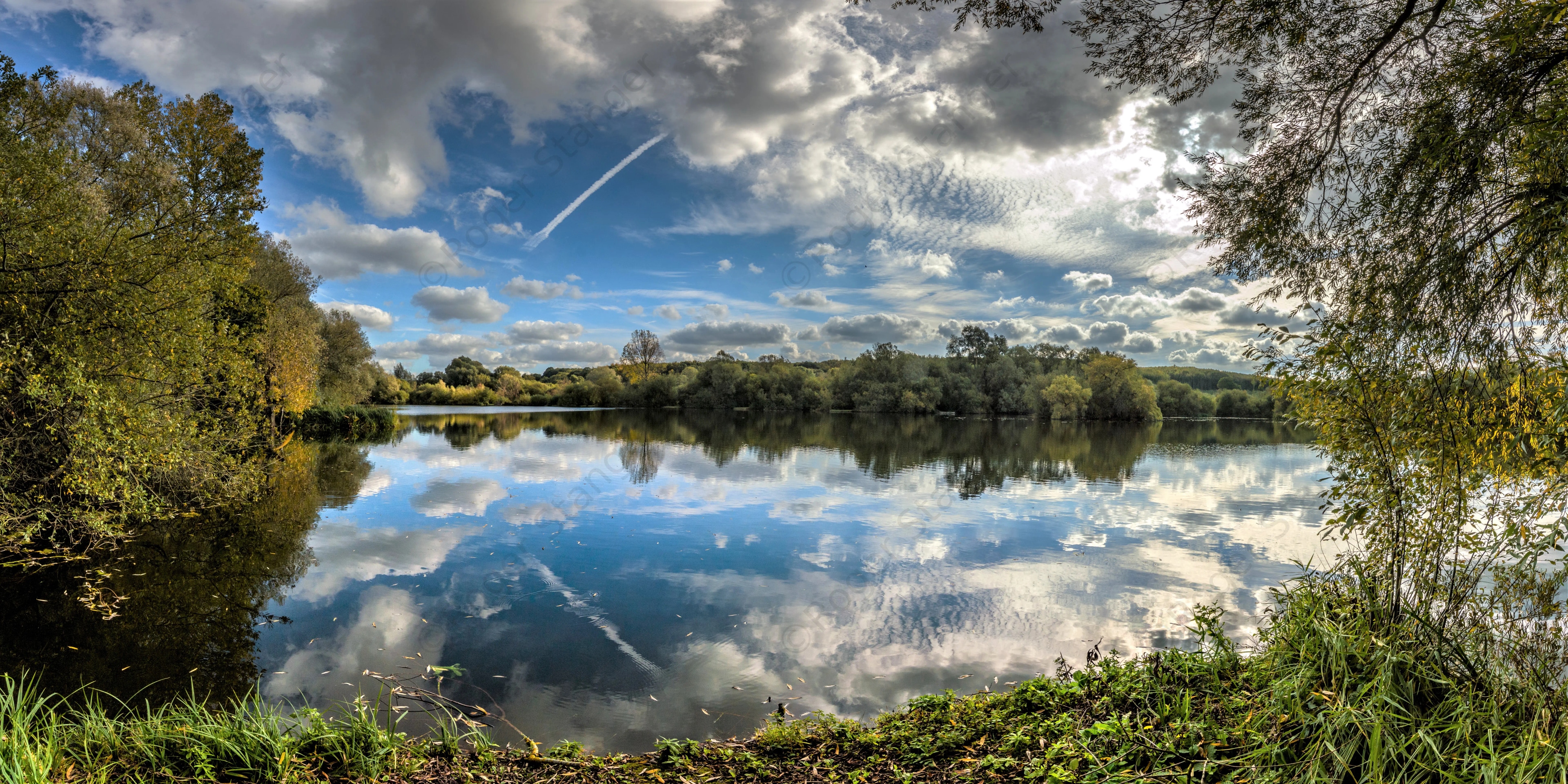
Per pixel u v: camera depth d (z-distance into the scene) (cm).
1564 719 314
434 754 455
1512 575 405
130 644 739
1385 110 563
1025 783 386
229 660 699
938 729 498
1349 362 439
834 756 467
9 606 847
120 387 1150
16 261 1034
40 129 1504
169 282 1180
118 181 1653
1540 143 414
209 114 2044
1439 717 352
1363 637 415
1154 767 367
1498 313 450
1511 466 411
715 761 468
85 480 1066
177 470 1404
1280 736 372
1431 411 429
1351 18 544
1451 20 500
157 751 396
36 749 355
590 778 435
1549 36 423
